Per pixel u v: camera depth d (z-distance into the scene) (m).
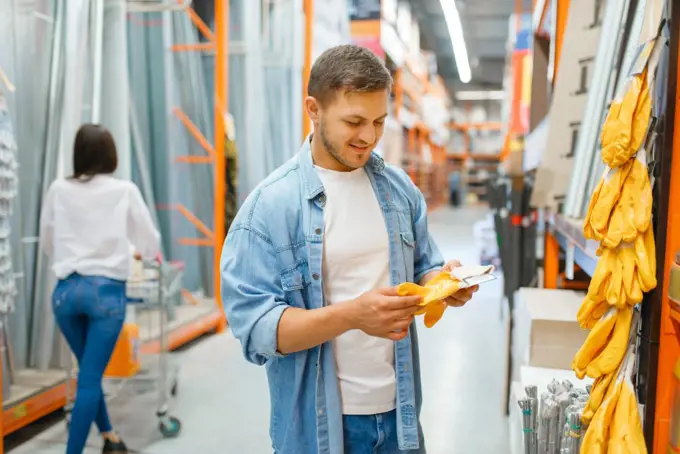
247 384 3.88
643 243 1.29
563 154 2.86
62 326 2.69
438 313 1.32
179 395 3.68
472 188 27.23
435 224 16.09
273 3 6.59
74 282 2.61
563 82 2.77
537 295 2.83
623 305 1.30
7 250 2.82
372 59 1.23
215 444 3.02
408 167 15.91
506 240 3.68
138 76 5.04
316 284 1.33
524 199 3.49
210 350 4.64
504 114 9.63
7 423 2.92
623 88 1.34
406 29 12.57
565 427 1.64
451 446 3.05
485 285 7.59
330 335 1.21
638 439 1.30
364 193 1.40
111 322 2.64
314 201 1.36
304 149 1.41
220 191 5.13
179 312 4.99
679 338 1.29
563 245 2.96
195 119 5.42
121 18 4.00
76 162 2.71
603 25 2.12
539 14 3.54
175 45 5.25
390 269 1.40
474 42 21.27
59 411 3.38
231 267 1.32
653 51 1.28
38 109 3.55
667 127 1.26
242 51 5.76
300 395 1.37
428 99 17.55
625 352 1.36
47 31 3.54
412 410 1.43
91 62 3.72
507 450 3.00
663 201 1.27
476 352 4.71
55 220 2.65
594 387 1.42
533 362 2.46
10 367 3.25
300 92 6.75
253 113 5.75
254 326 1.26
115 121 4.03
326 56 1.25
